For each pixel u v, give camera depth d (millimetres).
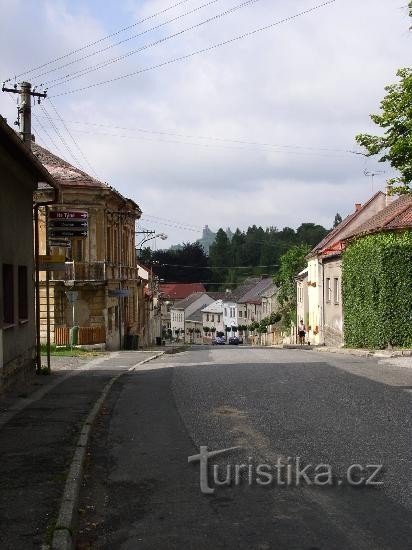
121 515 6402
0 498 6555
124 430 10492
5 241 14070
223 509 6430
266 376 16969
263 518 6125
